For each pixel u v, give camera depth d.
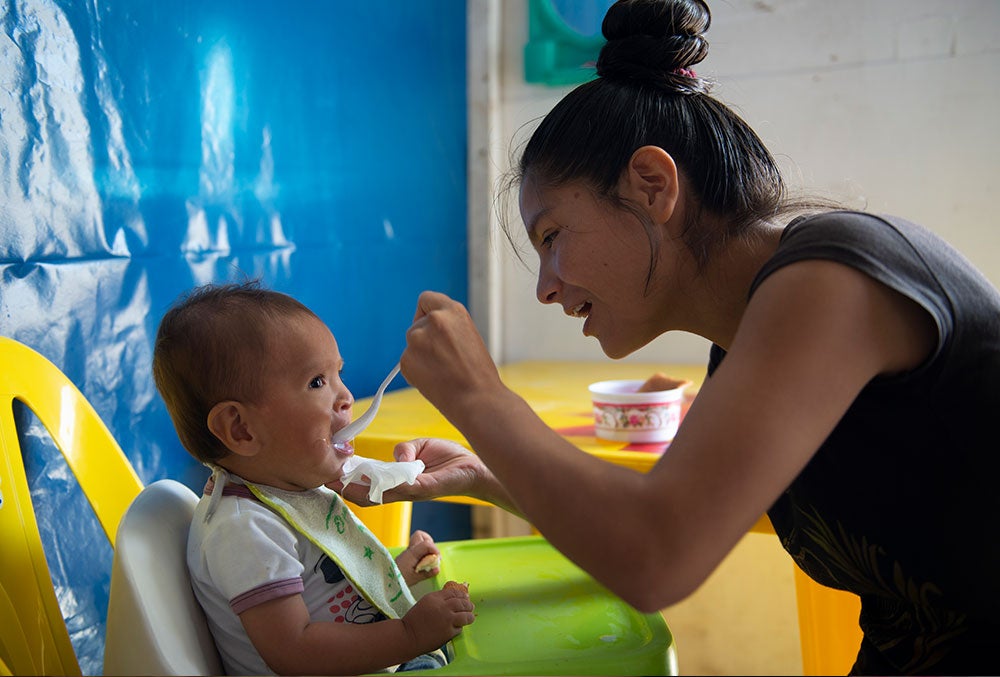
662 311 0.97
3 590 1.08
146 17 1.47
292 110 1.84
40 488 1.28
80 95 1.35
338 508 1.03
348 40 2.01
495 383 0.80
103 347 1.40
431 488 1.09
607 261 0.93
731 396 0.71
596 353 2.50
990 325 0.79
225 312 0.99
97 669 1.38
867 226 0.78
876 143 2.17
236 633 0.92
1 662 0.87
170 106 1.53
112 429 1.42
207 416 0.97
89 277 1.37
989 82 2.05
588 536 0.72
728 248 0.93
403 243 2.24
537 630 0.95
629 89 0.95
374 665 0.89
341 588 0.98
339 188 2.00
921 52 2.10
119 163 1.42
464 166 2.52
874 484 0.86
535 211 0.97
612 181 0.92
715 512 0.69
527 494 0.75
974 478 0.81
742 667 2.28
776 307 0.73
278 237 1.81
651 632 0.92
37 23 1.28
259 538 0.92
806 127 2.23
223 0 1.64
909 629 0.96
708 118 0.94
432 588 1.10
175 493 1.02
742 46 2.27
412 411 1.79
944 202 2.12
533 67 2.46
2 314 1.24
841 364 0.72
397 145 2.21
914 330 0.76
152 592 0.83
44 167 1.29
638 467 1.39
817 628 1.52
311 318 1.03
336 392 1.02
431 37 2.33
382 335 2.17
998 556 0.84
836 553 0.96
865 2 2.14
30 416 1.26
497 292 2.57
